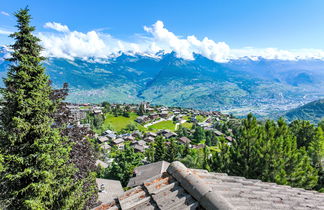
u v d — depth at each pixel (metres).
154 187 4.21
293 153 14.47
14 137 9.96
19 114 10.39
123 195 4.23
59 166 11.95
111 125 119.00
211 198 3.57
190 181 4.07
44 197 10.68
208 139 84.50
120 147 87.19
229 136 92.69
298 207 4.41
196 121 145.00
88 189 14.56
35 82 10.55
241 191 4.55
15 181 10.27
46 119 11.09
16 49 10.86
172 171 4.57
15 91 10.29
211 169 17.25
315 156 20.50
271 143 14.41
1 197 10.11
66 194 11.45
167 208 3.55
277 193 5.08
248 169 14.41
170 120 148.38
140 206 3.78
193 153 54.12
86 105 191.88
